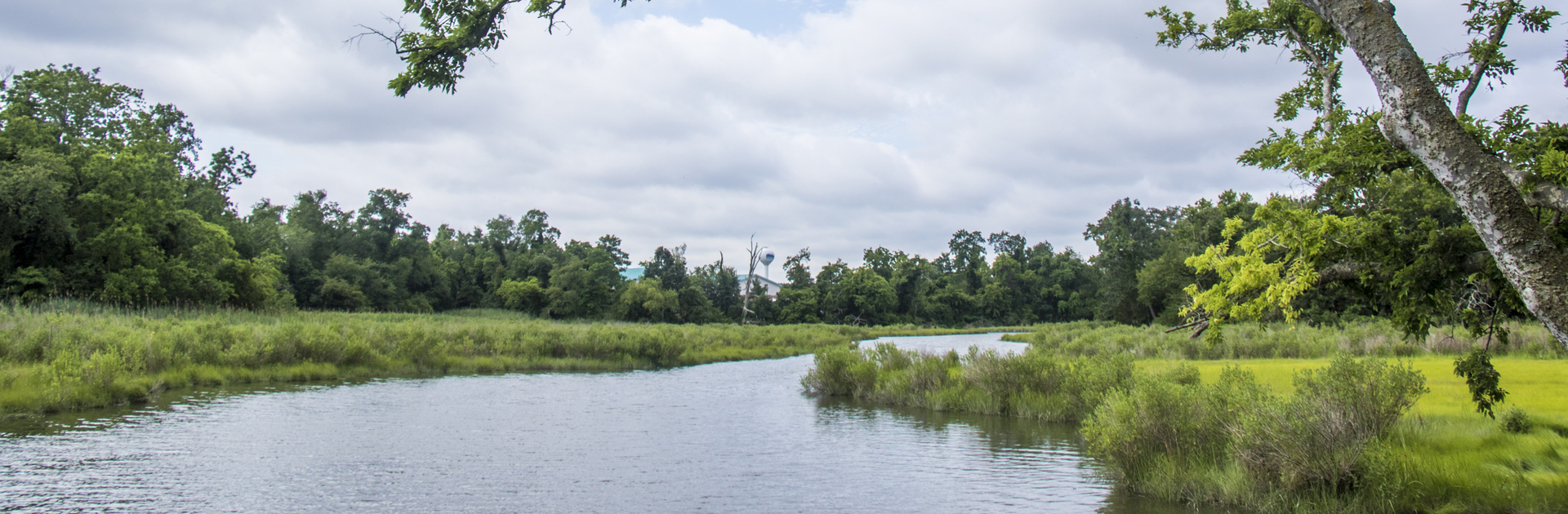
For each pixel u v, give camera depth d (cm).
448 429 1614
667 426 1691
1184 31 1138
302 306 7894
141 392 1978
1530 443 1008
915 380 2156
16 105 4750
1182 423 1093
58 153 4716
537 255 11169
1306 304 4219
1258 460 970
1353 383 996
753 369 3462
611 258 12338
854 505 1020
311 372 2628
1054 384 1905
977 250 15650
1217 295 928
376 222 10000
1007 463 1274
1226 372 1290
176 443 1396
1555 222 658
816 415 1875
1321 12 666
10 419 1638
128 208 4694
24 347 2214
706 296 11500
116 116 5478
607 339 3706
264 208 9000
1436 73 919
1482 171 570
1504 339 916
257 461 1262
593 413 1894
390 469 1220
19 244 4316
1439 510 837
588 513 977
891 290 12450
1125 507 985
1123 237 8181
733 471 1230
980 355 2136
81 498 1008
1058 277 13838
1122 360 1758
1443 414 1202
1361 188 935
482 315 9612
